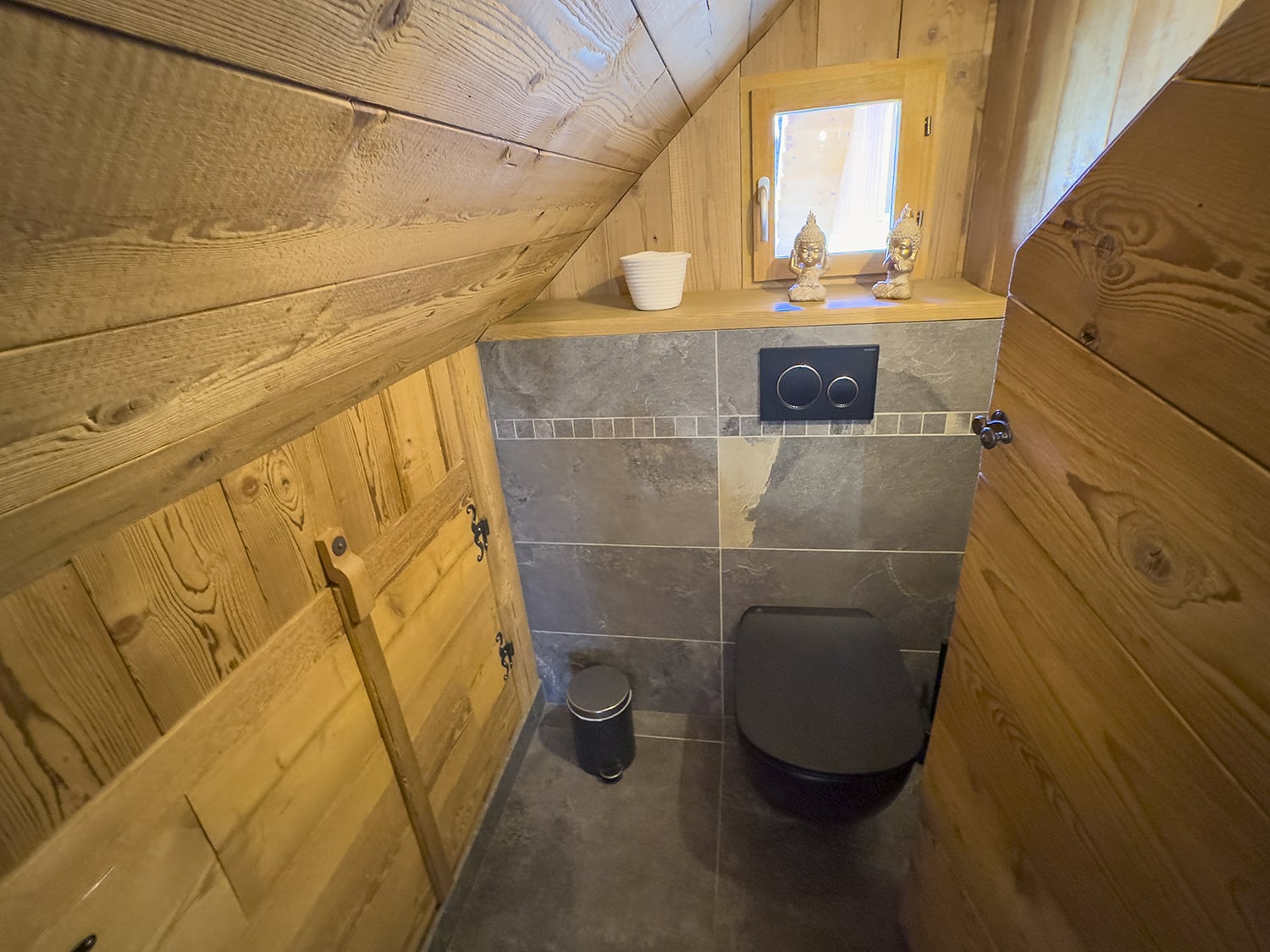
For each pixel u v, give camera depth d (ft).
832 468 4.24
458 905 4.16
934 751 3.12
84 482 1.52
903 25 3.63
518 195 2.35
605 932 4.07
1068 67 2.90
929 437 4.01
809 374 3.92
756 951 3.91
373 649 3.14
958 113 3.79
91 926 1.81
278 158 1.18
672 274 3.90
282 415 2.29
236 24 0.88
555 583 5.13
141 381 1.40
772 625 4.54
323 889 2.87
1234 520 1.17
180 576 2.10
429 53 1.26
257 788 2.47
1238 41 1.14
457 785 4.18
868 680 4.02
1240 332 1.14
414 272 2.20
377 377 2.93
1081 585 1.76
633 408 4.27
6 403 1.10
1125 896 1.60
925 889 3.31
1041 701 2.02
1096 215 1.64
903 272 3.73
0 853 1.58
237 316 1.52
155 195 1.02
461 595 4.16
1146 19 2.40
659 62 2.44
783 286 4.36
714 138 4.03
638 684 5.51
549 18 1.51
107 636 1.85
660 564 4.86
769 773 3.66
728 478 4.40
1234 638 1.19
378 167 1.46
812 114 3.93
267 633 2.52
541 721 5.68
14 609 1.60
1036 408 1.99
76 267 1.00
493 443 4.57
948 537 4.32
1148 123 1.43
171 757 2.08
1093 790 1.73
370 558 3.15
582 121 2.27
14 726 1.61
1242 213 1.13
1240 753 1.19
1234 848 1.22
